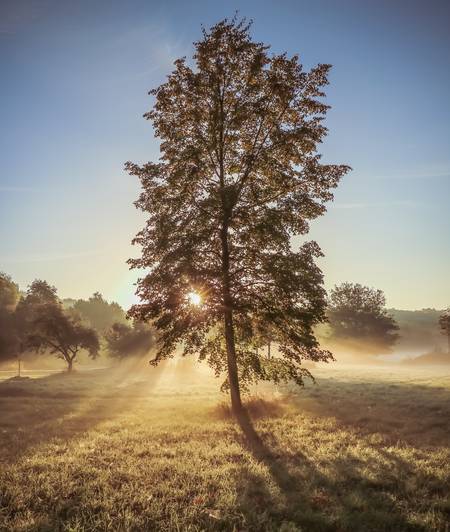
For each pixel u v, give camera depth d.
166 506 6.18
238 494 6.75
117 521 5.70
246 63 16.94
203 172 16.86
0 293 109.19
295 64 16.84
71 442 11.11
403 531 5.52
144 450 10.02
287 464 8.59
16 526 5.46
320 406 18.34
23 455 9.52
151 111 17.19
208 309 15.93
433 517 5.83
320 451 9.86
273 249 16.58
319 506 6.32
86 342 64.75
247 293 16.62
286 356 16.70
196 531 5.38
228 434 12.23
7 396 26.22
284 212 16.20
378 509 6.20
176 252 15.41
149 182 17.09
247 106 16.48
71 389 31.31
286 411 16.80
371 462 8.73
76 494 6.84
